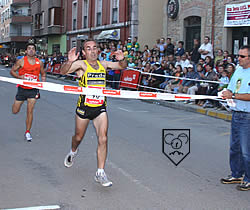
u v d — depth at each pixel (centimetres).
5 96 1427
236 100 462
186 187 473
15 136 750
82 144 684
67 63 458
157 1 2333
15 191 449
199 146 703
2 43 6241
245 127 458
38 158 595
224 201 429
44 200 421
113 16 2519
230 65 1127
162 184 483
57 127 847
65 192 448
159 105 1345
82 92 460
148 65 1554
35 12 3997
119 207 404
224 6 1611
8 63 3831
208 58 1284
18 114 1009
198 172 538
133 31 2286
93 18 2798
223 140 762
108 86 1823
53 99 1379
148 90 1516
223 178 498
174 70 1412
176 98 502
